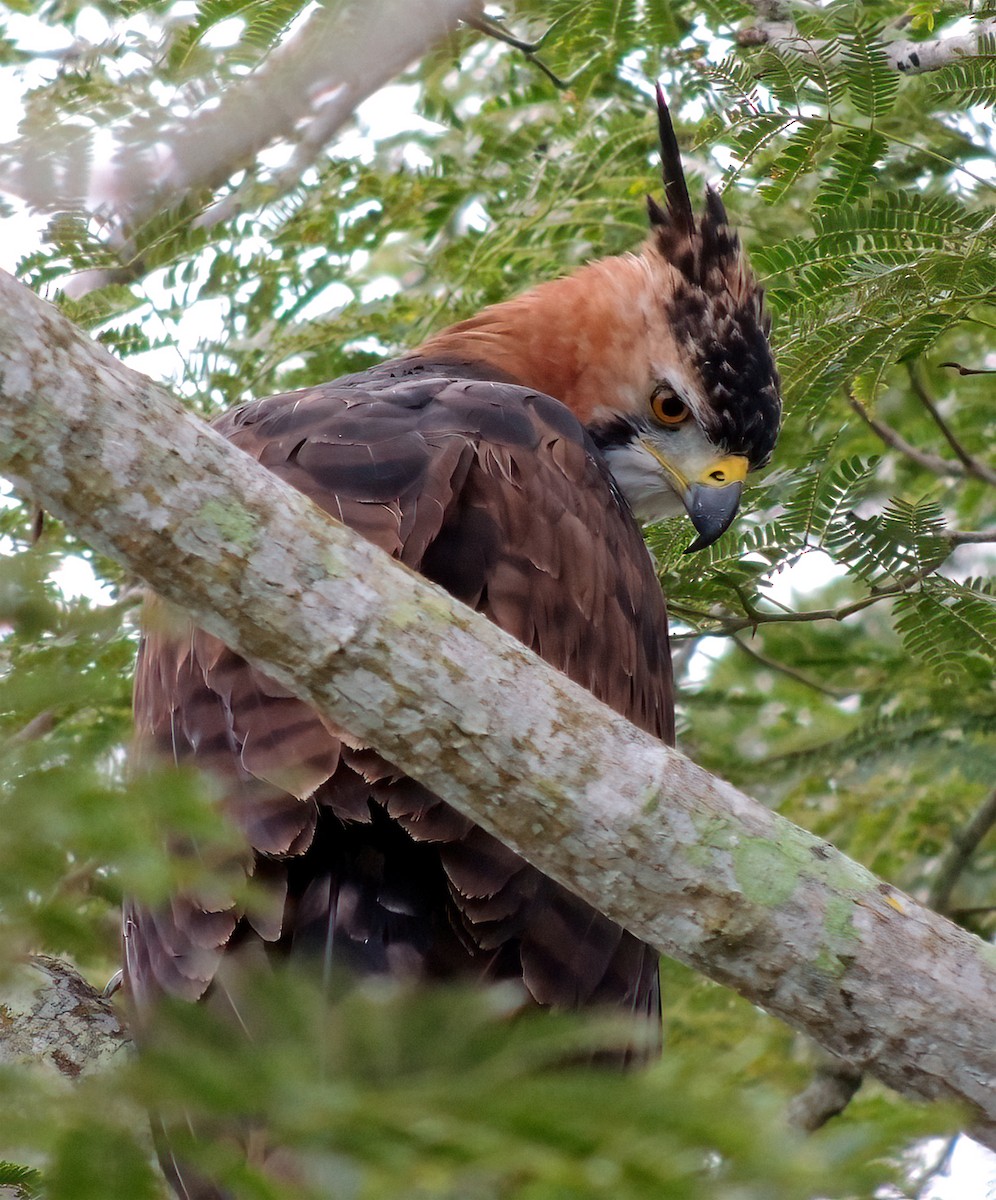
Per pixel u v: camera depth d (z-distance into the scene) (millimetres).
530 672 5336
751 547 10484
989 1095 5297
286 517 5184
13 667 3656
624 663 7895
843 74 9445
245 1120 3018
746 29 10977
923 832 12773
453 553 7148
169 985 6223
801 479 10500
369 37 9812
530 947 6430
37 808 3094
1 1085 2947
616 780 5328
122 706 4934
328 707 5328
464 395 8117
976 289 9219
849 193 9703
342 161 11117
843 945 5348
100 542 5113
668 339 11234
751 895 5359
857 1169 3053
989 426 13742
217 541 5113
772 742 13297
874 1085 7227
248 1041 3182
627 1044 3695
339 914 6227
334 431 7500
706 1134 2910
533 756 5301
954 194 11039
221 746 6570
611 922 6863
